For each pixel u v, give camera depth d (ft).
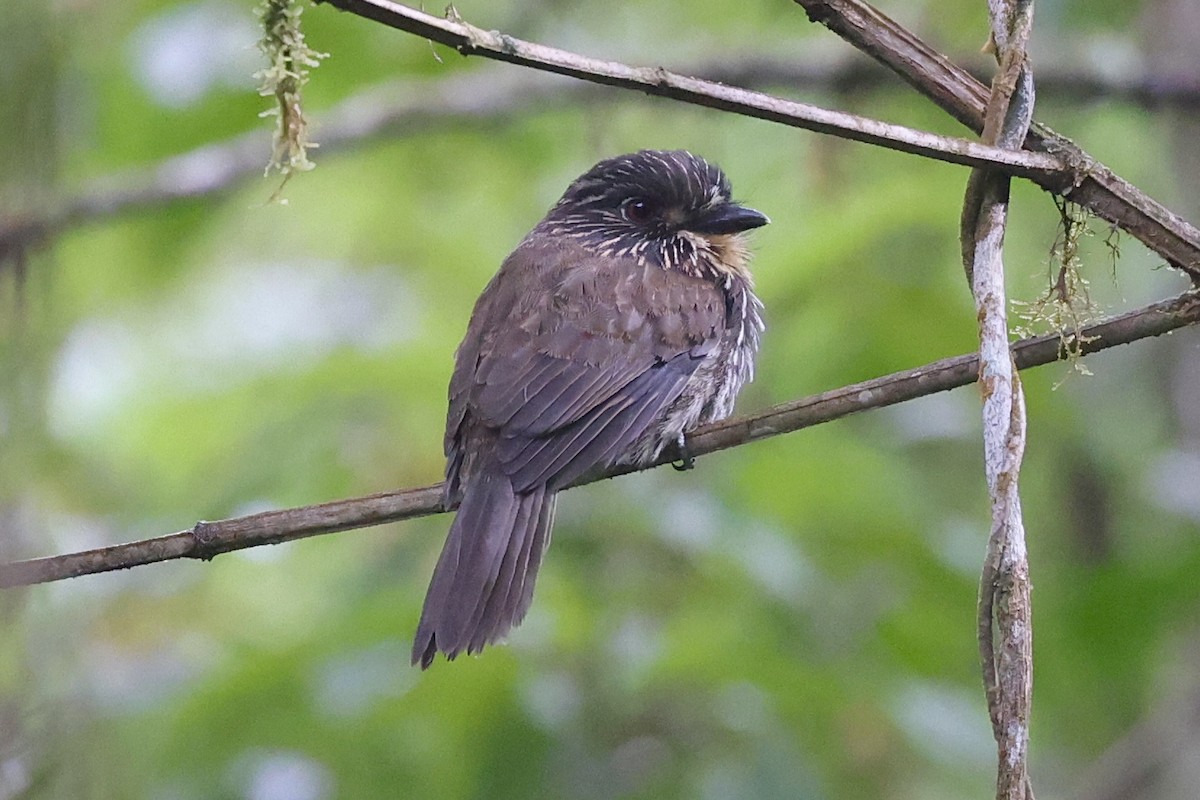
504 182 47.85
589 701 30.07
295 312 49.16
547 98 43.91
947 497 42.88
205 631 35.24
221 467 37.55
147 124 42.96
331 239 49.70
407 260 44.78
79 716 22.39
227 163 42.60
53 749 21.97
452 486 25.67
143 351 47.01
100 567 21.22
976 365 21.72
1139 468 40.93
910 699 31.14
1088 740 39.99
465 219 46.80
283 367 37.60
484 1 47.37
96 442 38.42
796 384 37.29
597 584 32.78
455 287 40.01
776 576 32.30
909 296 36.52
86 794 22.33
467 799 29.22
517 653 29.71
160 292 47.39
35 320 22.35
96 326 45.96
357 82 43.78
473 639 23.61
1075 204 20.70
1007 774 16.85
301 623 33.17
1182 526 40.50
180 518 36.32
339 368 35.76
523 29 47.21
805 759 29.84
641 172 30.60
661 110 46.44
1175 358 43.16
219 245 49.29
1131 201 19.98
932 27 43.93
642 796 29.12
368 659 30.14
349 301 48.34
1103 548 41.73
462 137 47.21
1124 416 43.45
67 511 33.14
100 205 41.42
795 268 34.81
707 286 29.27
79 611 26.02
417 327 39.40
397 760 29.60
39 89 21.48
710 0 49.55
